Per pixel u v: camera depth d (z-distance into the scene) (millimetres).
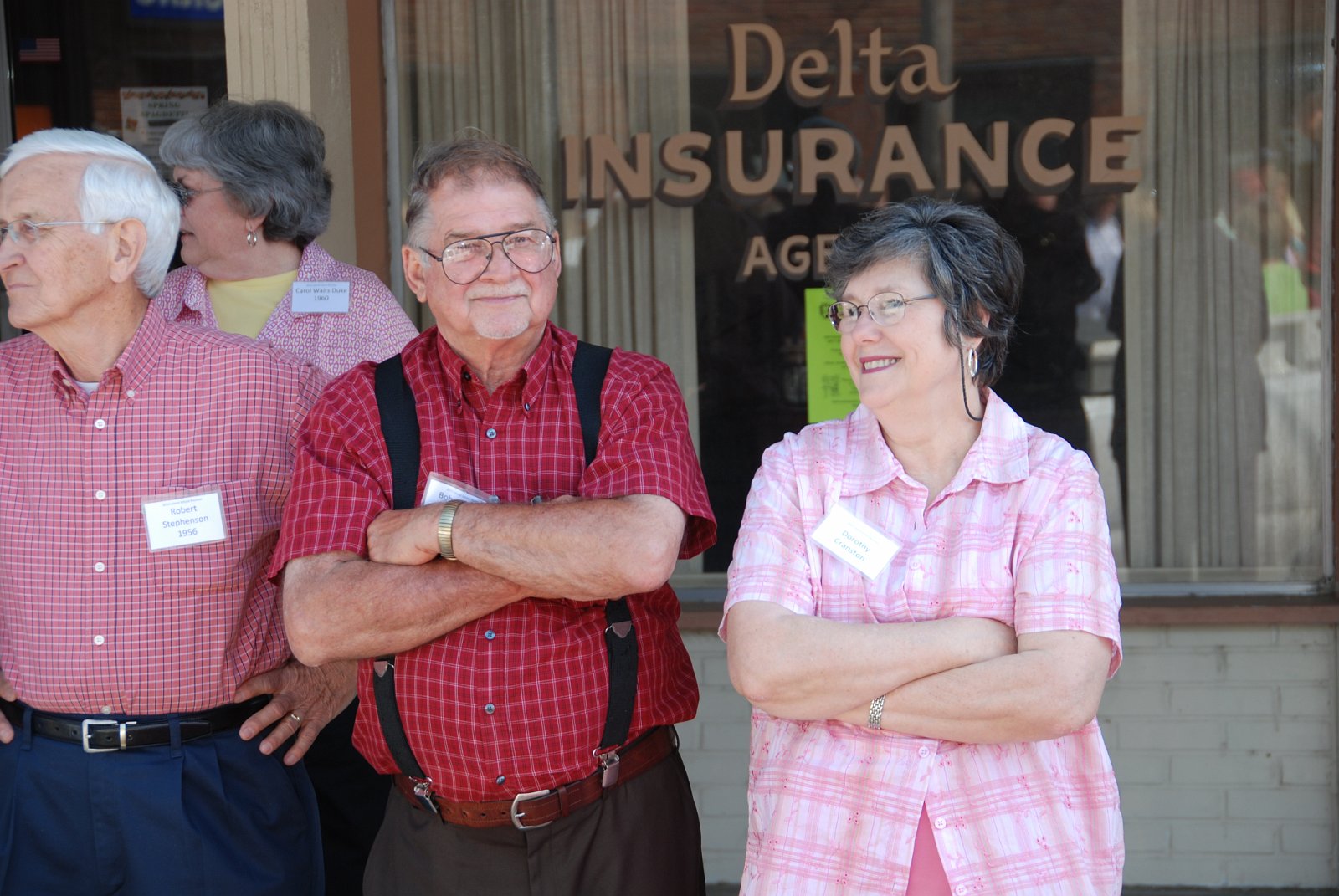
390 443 2068
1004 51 3537
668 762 2150
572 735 1989
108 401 2184
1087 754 1864
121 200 2125
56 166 2105
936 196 3582
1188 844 3508
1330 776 3455
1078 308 3588
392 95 3670
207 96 4137
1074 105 3541
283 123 2859
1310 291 3541
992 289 1886
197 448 2213
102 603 2170
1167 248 3559
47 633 2182
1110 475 3613
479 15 3658
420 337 2168
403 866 2094
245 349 2266
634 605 2053
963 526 1882
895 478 1925
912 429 1935
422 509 1964
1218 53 3512
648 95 3643
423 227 2021
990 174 3557
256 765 2324
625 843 2059
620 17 3635
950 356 1885
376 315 2945
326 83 3400
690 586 3670
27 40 4098
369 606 1942
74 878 2223
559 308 3719
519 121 3682
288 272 2930
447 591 1929
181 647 2195
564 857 2031
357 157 3576
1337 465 3494
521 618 1983
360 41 3549
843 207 3600
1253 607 3406
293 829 2398
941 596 1866
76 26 4105
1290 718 3459
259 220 2844
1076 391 3609
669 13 3619
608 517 1914
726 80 3611
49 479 2189
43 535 2186
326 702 2430
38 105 4117
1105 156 3533
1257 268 3551
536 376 2072
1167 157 3543
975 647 1795
